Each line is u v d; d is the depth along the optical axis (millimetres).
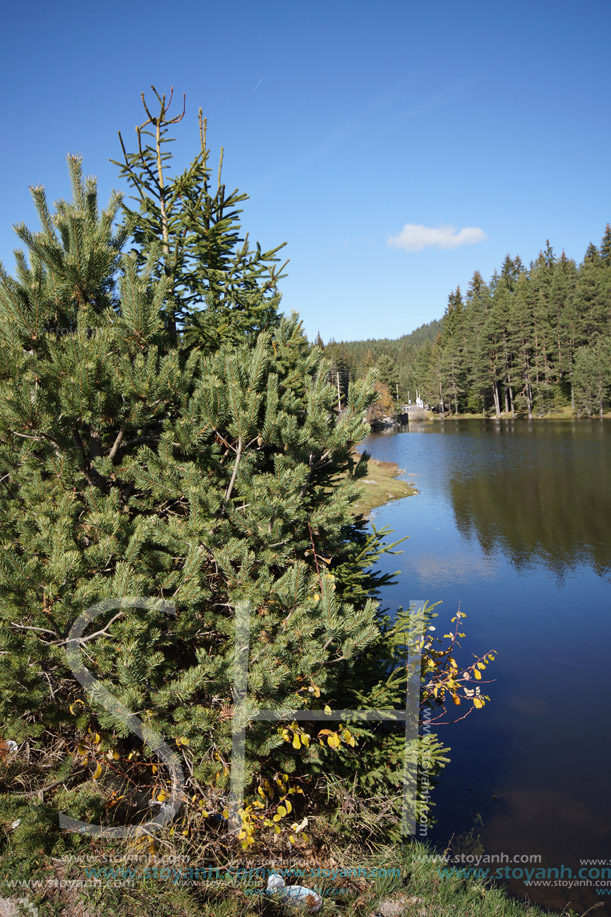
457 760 8359
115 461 5012
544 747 8609
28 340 4301
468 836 6645
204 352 6312
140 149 6449
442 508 26875
